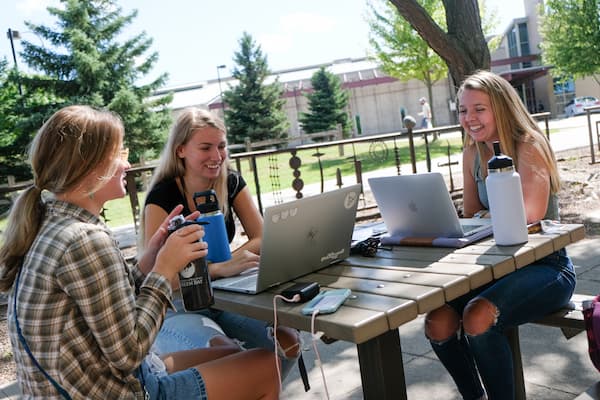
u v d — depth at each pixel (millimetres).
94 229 1338
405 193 1996
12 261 1359
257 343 2162
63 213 1383
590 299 2061
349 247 1966
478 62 5770
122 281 1334
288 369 2082
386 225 2170
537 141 2143
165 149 2391
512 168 1794
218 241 1874
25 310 1290
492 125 2248
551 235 1834
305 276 1828
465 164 2523
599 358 1812
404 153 15641
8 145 19016
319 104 29578
